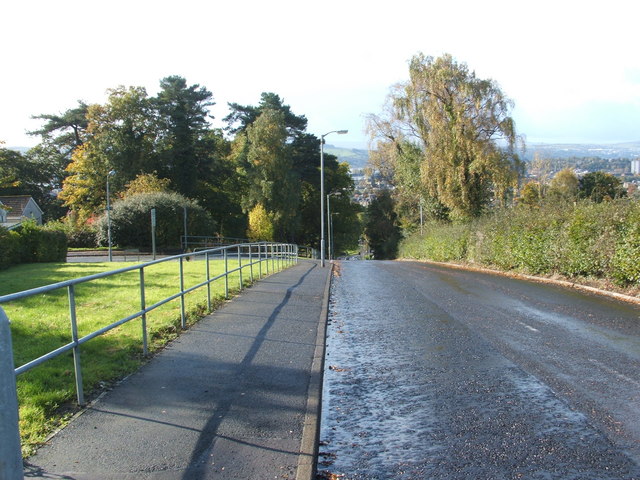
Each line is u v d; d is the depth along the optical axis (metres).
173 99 60.94
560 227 19.30
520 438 4.96
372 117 45.06
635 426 5.23
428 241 40.94
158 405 5.39
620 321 10.70
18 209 62.44
